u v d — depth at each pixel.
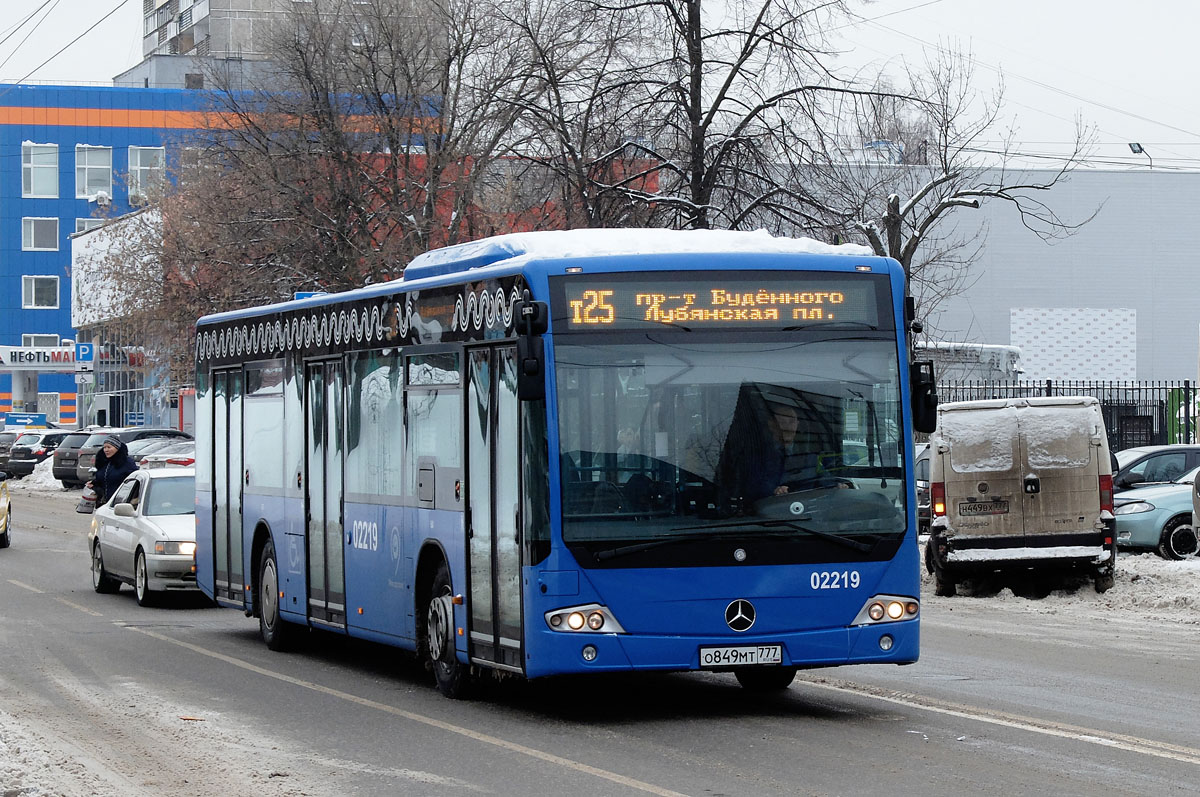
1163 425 43.03
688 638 12.51
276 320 19.09
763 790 10.01
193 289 53.72
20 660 17.67
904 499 13.06
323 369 17.47
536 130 41.41
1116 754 11.23
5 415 116.19
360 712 13.80
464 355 13.91
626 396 12.68
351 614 16.61
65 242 115.88
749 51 38.84
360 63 46.44
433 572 14.98
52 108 115.50
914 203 39.22
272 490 19.08
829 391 13.03
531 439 12.61
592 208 39.62
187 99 115.81
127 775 10.79
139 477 25.86
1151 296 76.75
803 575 12.74
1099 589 24.27
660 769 10.81
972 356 57.22
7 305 115.44
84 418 103.75
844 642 12.78
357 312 16.58
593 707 13.96
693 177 39.09
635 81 39.22
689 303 12.91
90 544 27.02
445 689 14.45
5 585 27.61
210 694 15.02
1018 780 10.26
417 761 11.28
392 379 15.58
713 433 12.76
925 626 20.78
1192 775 10.41
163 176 64.00
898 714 13.27
